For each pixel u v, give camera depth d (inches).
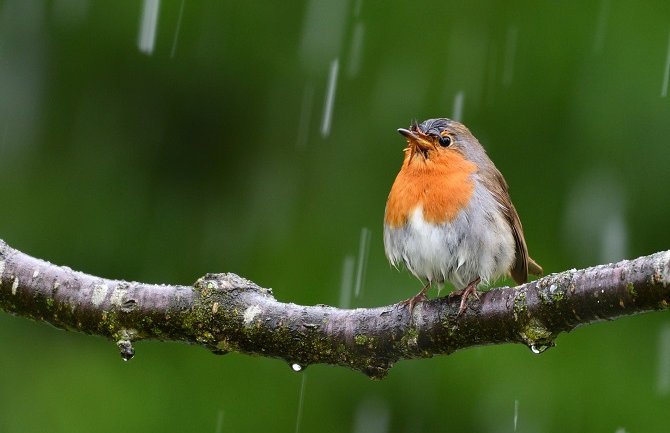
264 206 486.9
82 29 482.6
